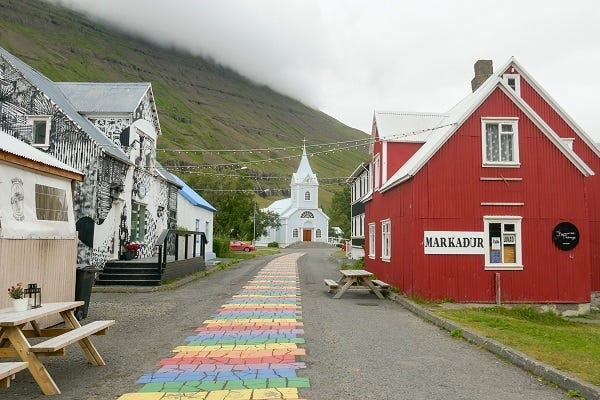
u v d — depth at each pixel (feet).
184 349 28.68
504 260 54.13
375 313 44.52
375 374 23.62
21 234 31.19
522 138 55.21
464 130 55.01
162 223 92.12
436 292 52.80
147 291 57.67
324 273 89.51
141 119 78.89
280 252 201.26
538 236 54.29
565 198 54.90
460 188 54.29
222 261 114.01
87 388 21.24
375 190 78.79
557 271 54.03
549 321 49.42
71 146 62.44
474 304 52.11
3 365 17.90
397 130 73.00
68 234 37.91
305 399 19.69
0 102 62.69
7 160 30.17
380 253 75.10
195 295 54.75
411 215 55.16
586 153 69.62
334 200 279.49
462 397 20.30
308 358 26.68
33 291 25.72
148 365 25.12
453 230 53.72
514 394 20.86
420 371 24.35
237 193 163.22
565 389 21.49
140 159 79.05
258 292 57.88
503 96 55.36
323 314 42.63
